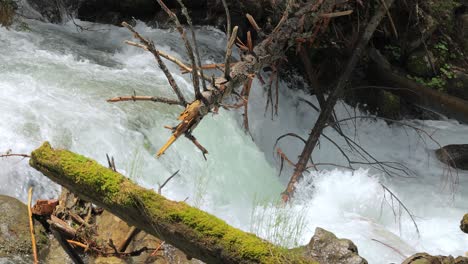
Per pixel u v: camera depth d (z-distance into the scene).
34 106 5.34
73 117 5.34
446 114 8.75
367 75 8.93
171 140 3.68
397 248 5.23
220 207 5.43
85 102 5.74
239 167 6.24
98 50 7.59
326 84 8.74
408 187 7.25
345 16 8.57
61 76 6.21
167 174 5.41
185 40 3.63
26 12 8.07
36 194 4.52
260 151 6.74
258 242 3.08
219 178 5.88
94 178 3.15
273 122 7.68
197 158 5.84
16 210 4.03
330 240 4.29
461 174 7.85
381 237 5.40
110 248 3.91
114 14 8.66
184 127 3.70
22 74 6.03
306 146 6.46
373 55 8.89
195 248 3.09
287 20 5.55
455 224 6.28
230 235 3.05
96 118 5.47
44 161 3.22
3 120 4.98
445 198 7.03
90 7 8.69
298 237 4.66
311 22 5.75
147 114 5.91
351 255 4.19
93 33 8.16
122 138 5.40
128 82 6.54
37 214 4.10
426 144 8.54
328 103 6.77
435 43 9.48
